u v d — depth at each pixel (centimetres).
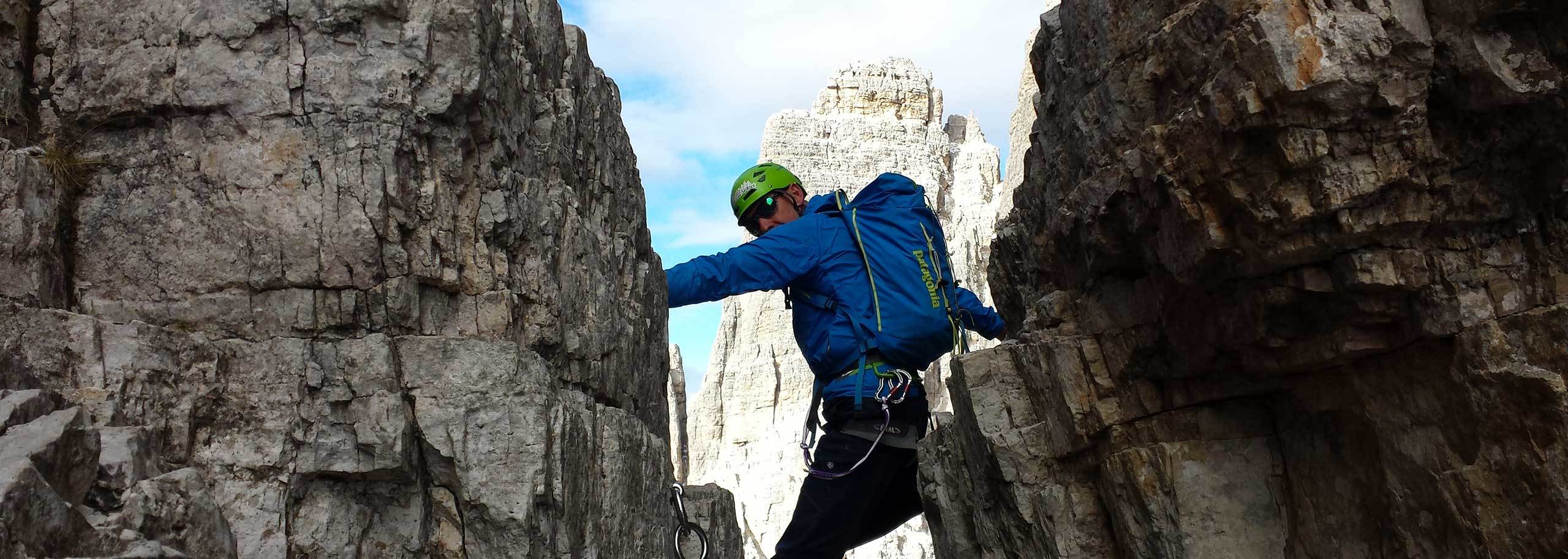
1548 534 315
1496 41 319
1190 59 391
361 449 371
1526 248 336
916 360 489
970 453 557
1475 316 330
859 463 466
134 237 376
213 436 355
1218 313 402
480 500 379
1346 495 400
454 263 402
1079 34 504
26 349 320
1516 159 332
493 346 393
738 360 5062
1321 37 324
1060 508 488
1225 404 448
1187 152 368
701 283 491
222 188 378
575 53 568
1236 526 427
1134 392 465
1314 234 347
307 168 379
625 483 507
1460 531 343
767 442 4697
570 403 450
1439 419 350
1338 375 392
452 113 399
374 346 376
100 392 321
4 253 338
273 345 367
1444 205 338
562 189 500
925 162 4959
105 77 383
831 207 520
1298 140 333
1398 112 329
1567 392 304
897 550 3466
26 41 386
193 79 380
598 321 514
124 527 263
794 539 485
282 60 384
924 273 489
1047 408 502
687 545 662
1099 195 441
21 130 376
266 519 352
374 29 390
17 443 249
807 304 503
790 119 4947
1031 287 593
